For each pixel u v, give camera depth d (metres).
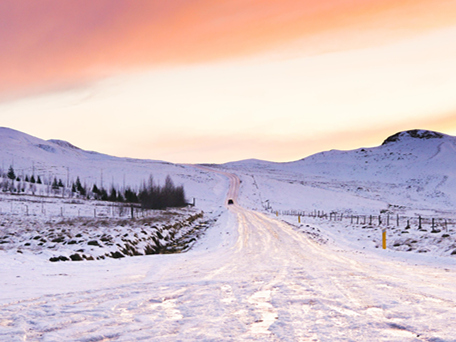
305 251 18.17
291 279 9.38
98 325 5.14
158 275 10.59
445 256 16.05
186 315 5.75
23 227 27.77
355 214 84.31
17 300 6.80
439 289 7.93
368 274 10.32
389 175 197.62
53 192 84.44
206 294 7.44
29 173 147.62
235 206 90.69
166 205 69.75
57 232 23.73
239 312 5.93
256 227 35.44
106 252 15.91
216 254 17.41
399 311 5.89
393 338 4.48
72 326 5.08
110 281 9.42
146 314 5.80
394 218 62.22
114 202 71.12
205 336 4.62
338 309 6.07
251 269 11.62
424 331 4.76
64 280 9.47
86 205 55.84
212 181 145.50
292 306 6.32
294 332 4.79
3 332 4.73
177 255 17.02
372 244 22.61
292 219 49.75
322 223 42.00
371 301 6.66
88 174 153.25
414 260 15.26
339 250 19.44
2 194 58.22
